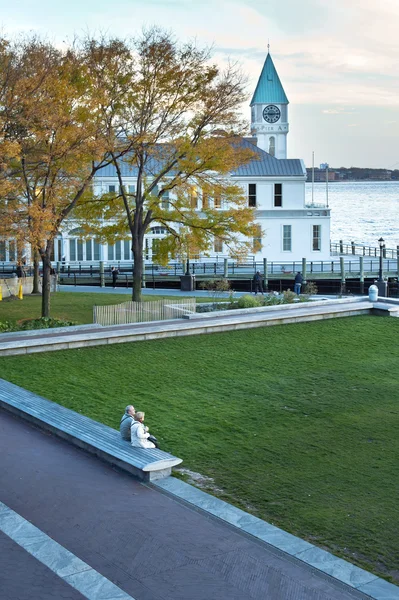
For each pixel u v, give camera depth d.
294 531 12.99
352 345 28.80
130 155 45.66
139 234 37.56
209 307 35.97
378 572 11.62
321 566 11.53
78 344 26.95
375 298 37.34
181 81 35.00
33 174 33.53
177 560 11.63
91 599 10.44
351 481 15.41
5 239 31.69
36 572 11.16
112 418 19.28
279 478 15.52
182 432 18.36
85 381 22.81
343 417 19.84
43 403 19.84
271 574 11.23
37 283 45.56
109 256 64.88
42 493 14.29
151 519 13.16
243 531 12.74
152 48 34.16
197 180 38.53
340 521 13.45
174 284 54.03
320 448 17.44
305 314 33.00
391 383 23.41
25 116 29.52
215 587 10.82
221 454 16.91
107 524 12.92
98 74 33.53
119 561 11.59
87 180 33.44
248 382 23.23
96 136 32.00
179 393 21.86
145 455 15.67
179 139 35.53
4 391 21.00
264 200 65.12
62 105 30.47
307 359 26.45
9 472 15.39
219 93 35.53
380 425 19.20
